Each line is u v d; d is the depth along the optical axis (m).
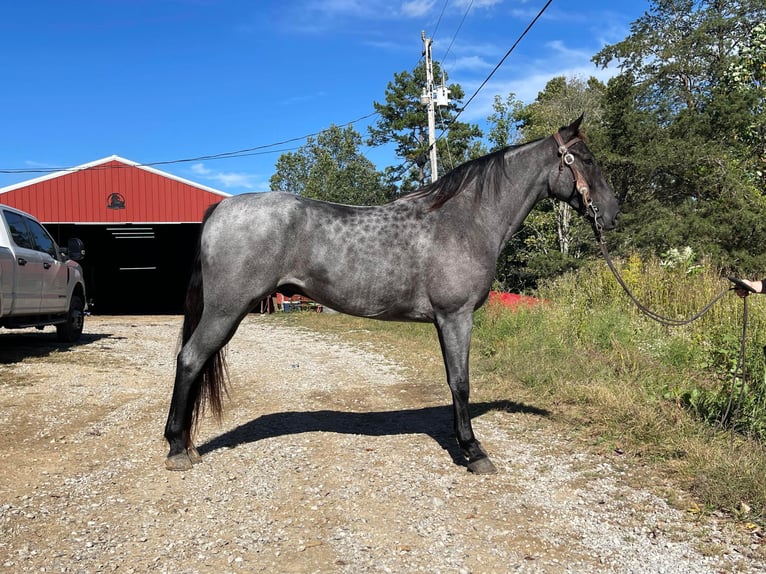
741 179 17.12
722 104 18.09
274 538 3.01
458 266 3.91
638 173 18.73
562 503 3.47
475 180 4.10
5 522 3.16
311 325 14.53
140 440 4.62
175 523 3.18
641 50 23.50
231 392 6.54
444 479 3.85
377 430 4.99
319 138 36.94
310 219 3.92
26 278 8.32
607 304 9.05
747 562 2.78
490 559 2.82
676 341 6.81
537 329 8.28
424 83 34.66
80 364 8.02
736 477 3.49
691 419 4.60
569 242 22.56
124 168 19.17
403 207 4.11
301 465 4.08
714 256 14.94
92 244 24.72
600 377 6.10
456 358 3.98
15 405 5.59
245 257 3.78
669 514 3.31
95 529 3.10
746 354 5.22
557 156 4.25
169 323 16.80
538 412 5.41
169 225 21.97
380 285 3.94
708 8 24.73
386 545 2.95
